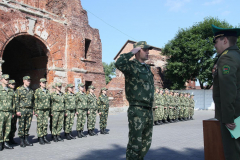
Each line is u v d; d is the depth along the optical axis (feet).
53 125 26.81
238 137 10.32
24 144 24.06
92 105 31.35
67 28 58.75
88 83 65.87
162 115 42.75
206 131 12.99
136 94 13.12
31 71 60.49
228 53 10.59
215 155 12.66
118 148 22.50
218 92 11.22
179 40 86.02
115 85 88.58
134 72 13.20
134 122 12.95
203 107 86.07
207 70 80.28
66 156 19.66
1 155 20.30
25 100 24.47
